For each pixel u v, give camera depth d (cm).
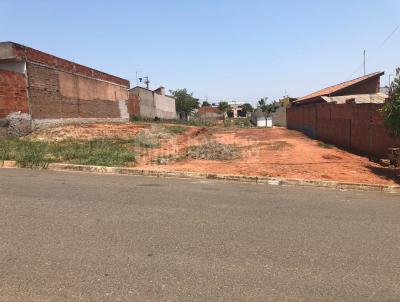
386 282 381
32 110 1864
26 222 535
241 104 12594
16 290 341
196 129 2852
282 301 337
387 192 898
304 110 2905
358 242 498
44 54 1998
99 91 2805
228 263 416
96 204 650
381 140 1457
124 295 338
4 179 853
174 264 408
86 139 1736
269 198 757
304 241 495
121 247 452
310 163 1277
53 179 880
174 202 687
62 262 404
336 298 346
